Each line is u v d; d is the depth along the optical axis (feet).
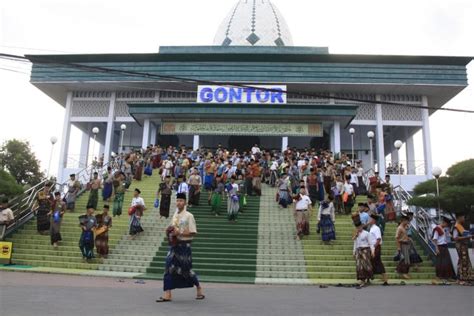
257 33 129.29
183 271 23.03
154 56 101.04
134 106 95.14
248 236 46.83
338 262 40.98
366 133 109.81
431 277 39.32
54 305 20.94
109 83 100.78
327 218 44.98
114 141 117.70
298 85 98.84
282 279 36.99
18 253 44.42
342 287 32.68
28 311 19.19
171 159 70.54
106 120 104.01
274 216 53.67
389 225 49.96
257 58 99.76
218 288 30.60
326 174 58.03
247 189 61.52
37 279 32.65
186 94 102.58
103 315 18.63
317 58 98.78
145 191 63.31
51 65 101.35
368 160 108.27
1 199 51.34
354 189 59.67
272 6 136.77
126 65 101.35
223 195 58.03
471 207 42.47
